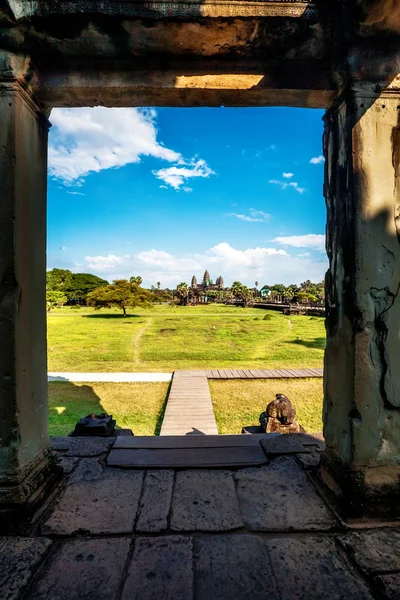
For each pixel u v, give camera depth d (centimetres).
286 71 195
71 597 129
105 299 3291
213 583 135
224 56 191
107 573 140
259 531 166
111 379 1021
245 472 221
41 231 207
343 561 148
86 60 190
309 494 197
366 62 181
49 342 1759
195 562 146
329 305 210
